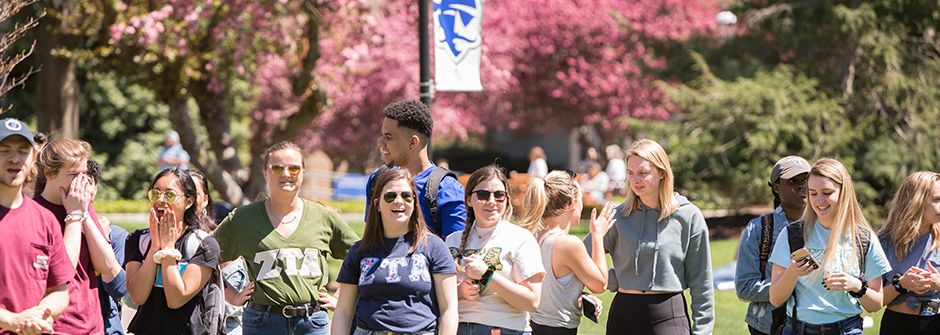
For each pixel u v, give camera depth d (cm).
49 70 2069
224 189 1825
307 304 698
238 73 1773
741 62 3009
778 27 2723
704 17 3428
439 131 3728
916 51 2661
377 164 4597
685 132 2719
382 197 613
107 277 659
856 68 2688
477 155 6444
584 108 3578
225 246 711
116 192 3478
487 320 639
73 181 616
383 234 629
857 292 644
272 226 703
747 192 2591
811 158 2511
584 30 3384
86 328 611
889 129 2616
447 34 1022
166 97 1778
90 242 623
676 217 714
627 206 735
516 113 3734
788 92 2516
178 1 1666
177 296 633
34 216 568
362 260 621
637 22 3397
